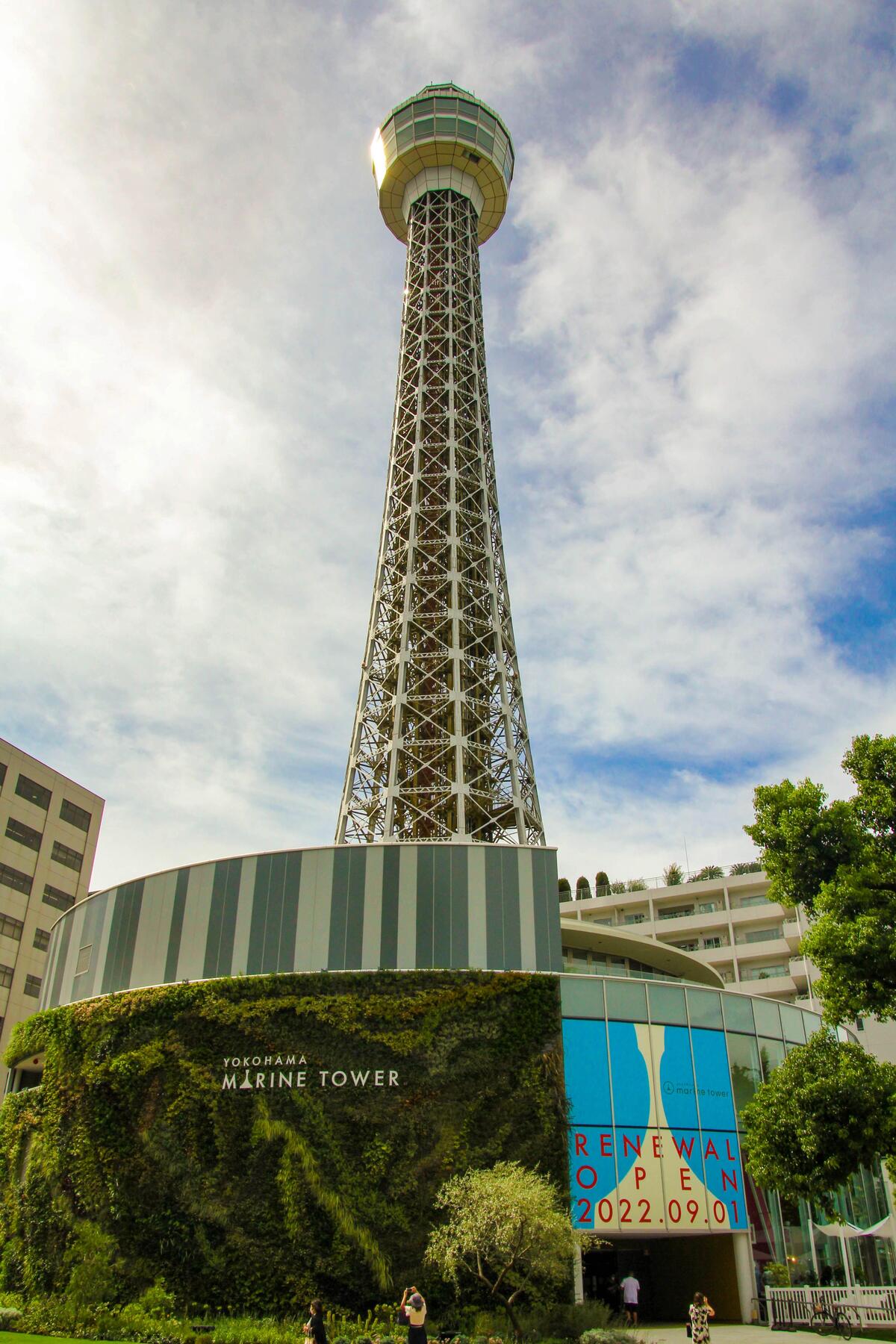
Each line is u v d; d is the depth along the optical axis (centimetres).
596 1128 3400
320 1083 3384
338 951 3688
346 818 5944
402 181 9056
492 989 3541
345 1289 3045
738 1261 3459
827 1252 3700
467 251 8494
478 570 6894
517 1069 3400
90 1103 3606
